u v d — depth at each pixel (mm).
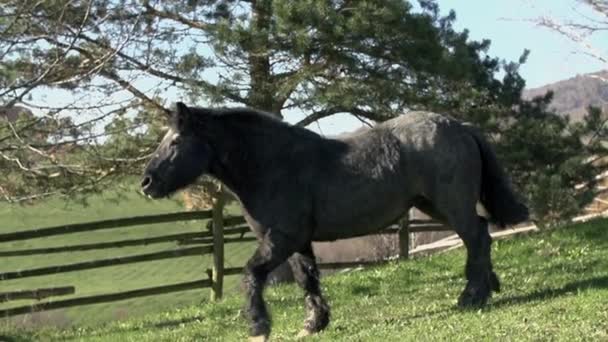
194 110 9070
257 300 9016
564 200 16703
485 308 9344
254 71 16172
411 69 15984
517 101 18406
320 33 15117
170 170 8961
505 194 9516
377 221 9352
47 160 11930
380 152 9266
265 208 9125
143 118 14227
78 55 13758
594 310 8477
